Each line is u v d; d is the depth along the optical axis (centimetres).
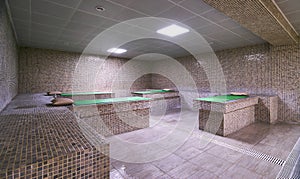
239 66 518
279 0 229
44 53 531
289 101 418
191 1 234
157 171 194
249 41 450
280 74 432
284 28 295
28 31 362
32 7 251
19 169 64
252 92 487
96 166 88
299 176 181
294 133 337
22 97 367
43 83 527
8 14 267
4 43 230
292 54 409
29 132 113
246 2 200
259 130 359
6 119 154
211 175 186
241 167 203
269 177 181
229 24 326
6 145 87
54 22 314
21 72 486
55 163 74
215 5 210
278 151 249
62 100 266
